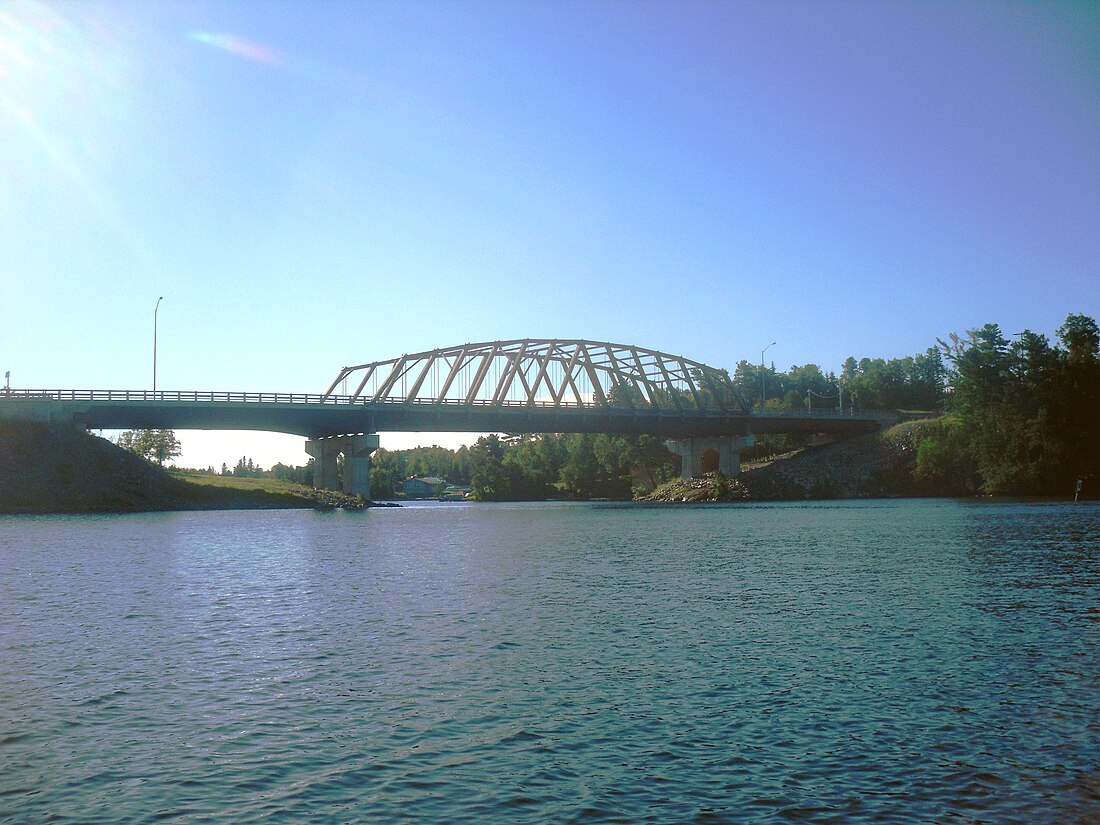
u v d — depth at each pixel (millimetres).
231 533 68062
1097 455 128375
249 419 117312
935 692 18562
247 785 14102
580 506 147875
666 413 146250
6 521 82062
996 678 19594
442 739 16125
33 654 23141
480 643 24125
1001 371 137500
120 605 31344
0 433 98562
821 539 59344
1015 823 12398
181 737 16391
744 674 20375
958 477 144125
